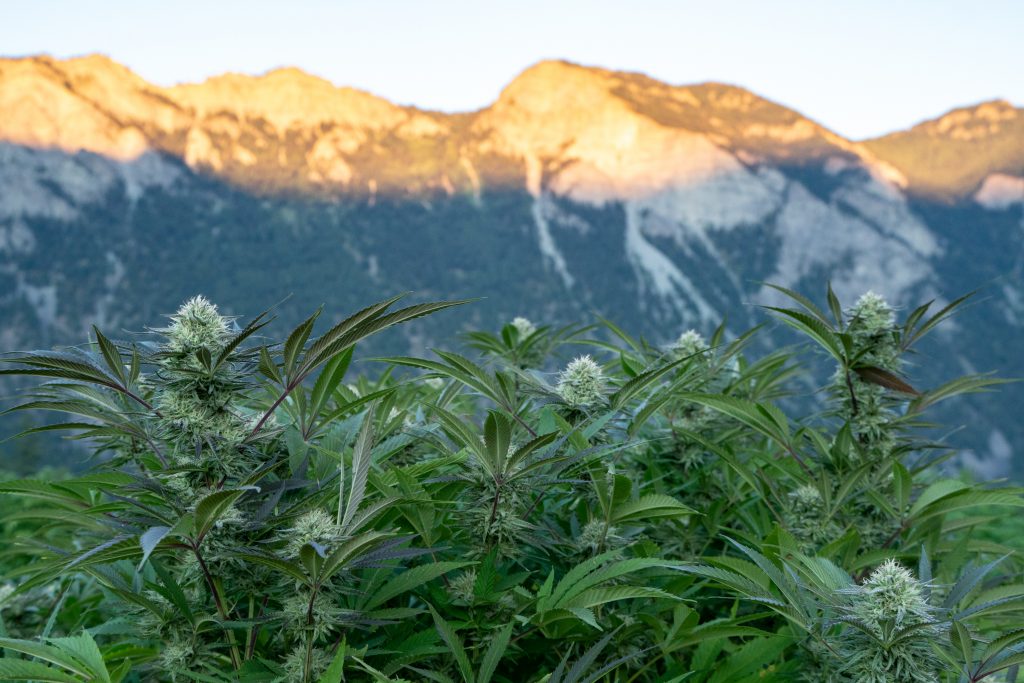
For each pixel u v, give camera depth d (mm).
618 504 1295
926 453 1606
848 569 1435
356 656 1172
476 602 1248
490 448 1227
